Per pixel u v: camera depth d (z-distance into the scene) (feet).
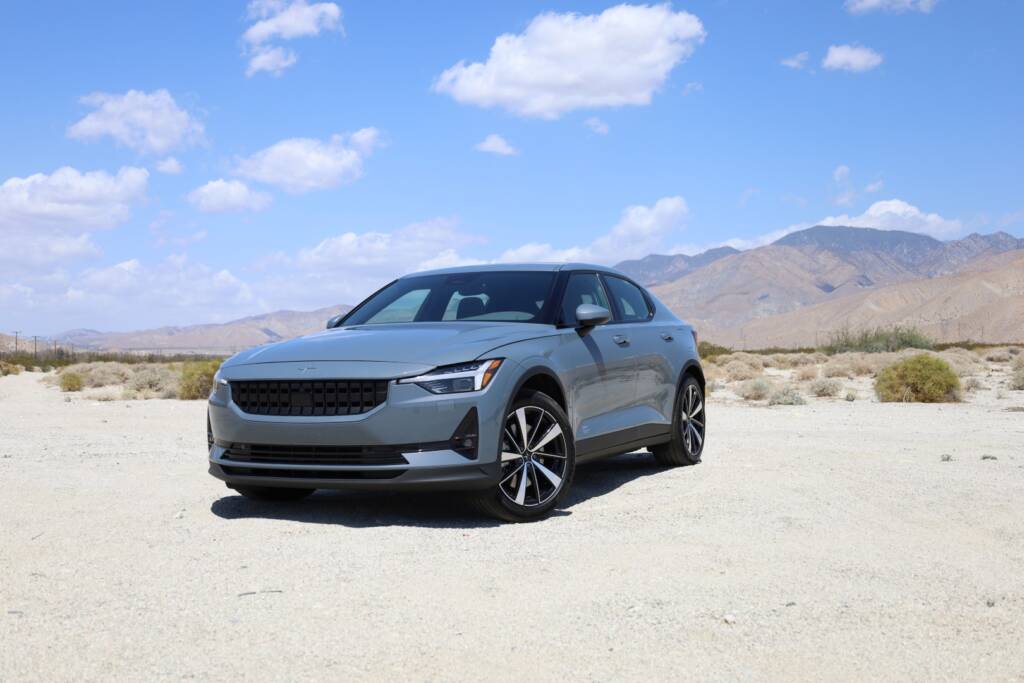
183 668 11.43
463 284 25.12
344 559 16.65
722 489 24.14
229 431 20.90
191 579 15.34
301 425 19.86
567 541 18.20
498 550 17.42
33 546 17.53
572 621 13.32
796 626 13.15
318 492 24.06
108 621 13.21
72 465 29.63
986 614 13.75
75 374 100.73
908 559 16.94
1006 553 17.53
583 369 23.20
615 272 28.09
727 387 92.73
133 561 16.48
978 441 37.65
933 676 11.41
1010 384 83.20
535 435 21.09
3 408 63.21
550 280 24.57
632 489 24.67
